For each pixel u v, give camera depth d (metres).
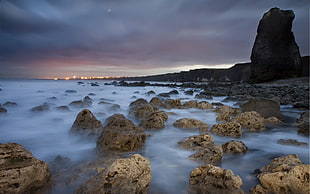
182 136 7.02
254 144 6.40
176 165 4.70
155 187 3.72
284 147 6.09
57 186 3.58
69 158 4.62
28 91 26.36
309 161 5.14
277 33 44.06
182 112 11.92
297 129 8.09
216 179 3.51
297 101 15.35
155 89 37.41
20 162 3.38
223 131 7.18
